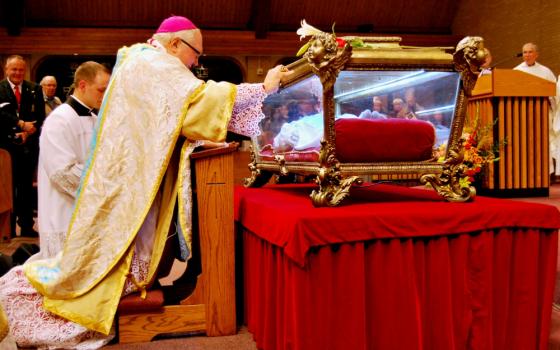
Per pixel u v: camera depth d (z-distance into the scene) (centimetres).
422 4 1636
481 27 1538
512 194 619
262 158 350
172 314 269
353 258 216
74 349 258
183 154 264
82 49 1470
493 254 236
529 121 617
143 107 263
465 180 258
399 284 221
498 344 237
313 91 246
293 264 210
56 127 319
